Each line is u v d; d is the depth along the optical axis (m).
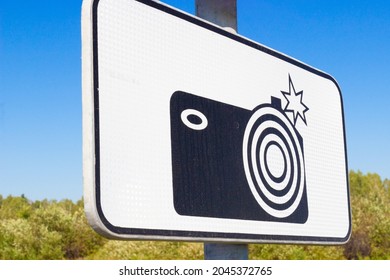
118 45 1.49
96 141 1.39
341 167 2.28
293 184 2.01
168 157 1.56
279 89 2.05
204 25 1.79
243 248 1.83
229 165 1.76
